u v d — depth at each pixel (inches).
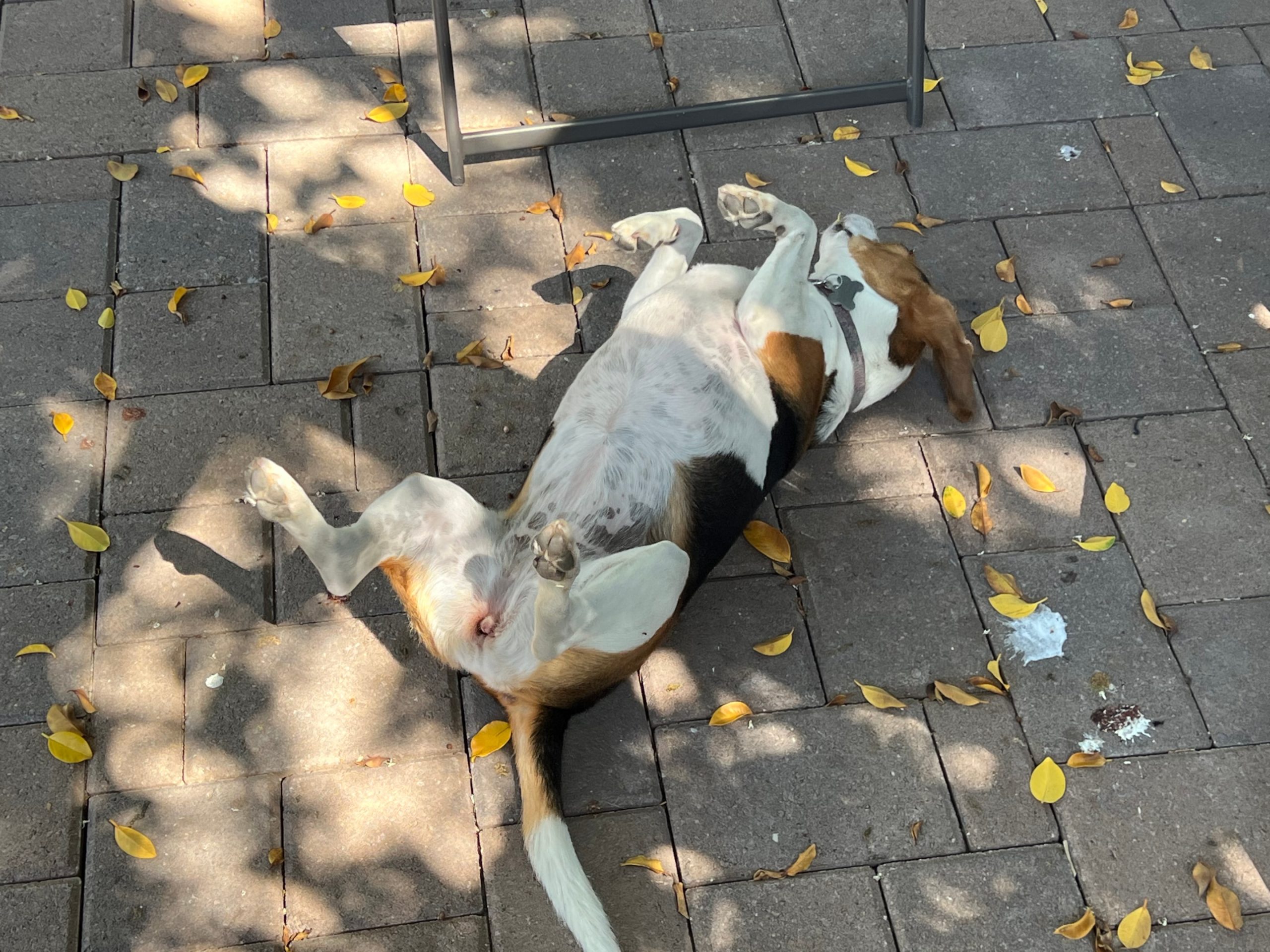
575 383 56.9
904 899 54.4
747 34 73.8
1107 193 69.4
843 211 68.3
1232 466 62.8
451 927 53.5
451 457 61.5
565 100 71.2
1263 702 57.9
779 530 60.8
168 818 54.4
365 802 55.1
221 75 70.6
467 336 64.2
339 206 67.1
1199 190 69.6
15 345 62.7
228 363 62.9
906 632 59.0
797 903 54.2
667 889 54.3
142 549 58.8
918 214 68.4
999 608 58.9
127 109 69.2
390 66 71.7
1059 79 72.8
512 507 54.7
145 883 53.4
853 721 57.3
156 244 65.6
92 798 54.6
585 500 53.6
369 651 57.6
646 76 72.1
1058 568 60.4
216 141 68.7
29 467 60.2
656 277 61.7
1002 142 70.7
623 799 55.7
